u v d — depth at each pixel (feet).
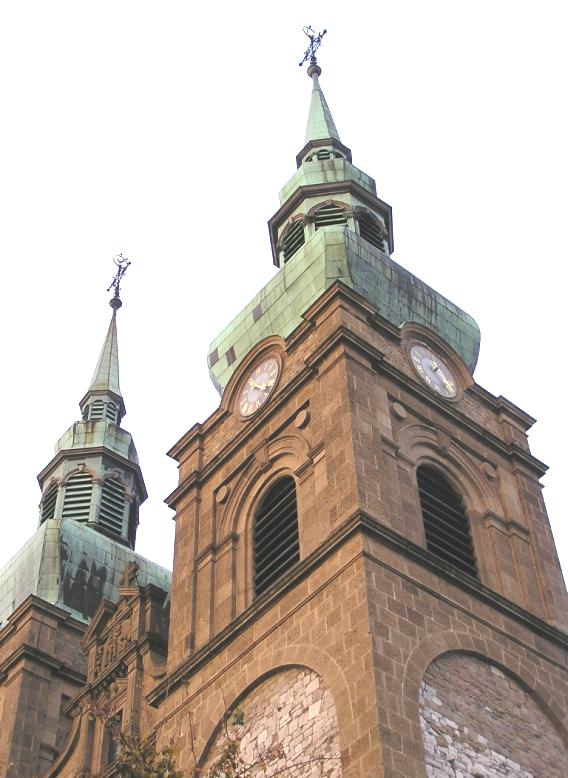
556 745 130.31
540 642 138.82
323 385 152.25
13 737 173.37
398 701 117.50
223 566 152.87
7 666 184.44
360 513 131.75
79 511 232.12
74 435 245.24
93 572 208.13
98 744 159.12
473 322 184.55
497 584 144.87
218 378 182.29
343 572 129.29
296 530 145.89
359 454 140.67
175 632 151.53
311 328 162.61
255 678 132.46
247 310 181.57
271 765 123.24
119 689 161.99
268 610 136.87
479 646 130.82
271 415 159.43
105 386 260.21
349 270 171.01
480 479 156.46
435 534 144.15
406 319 174.29
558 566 152.76
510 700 129.90
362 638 121.90
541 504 160.25
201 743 134.21
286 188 205.87
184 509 164.86
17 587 204.23
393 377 155.74
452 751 118.42
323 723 120.88
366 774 111.75
